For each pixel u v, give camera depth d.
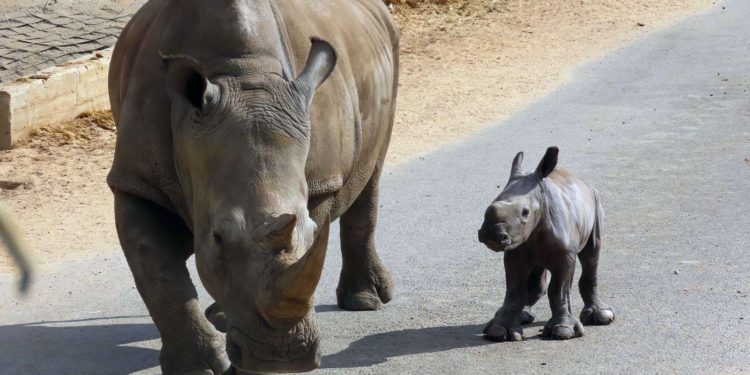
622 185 28.09
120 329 18.19
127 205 14.14
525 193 15.93
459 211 26.17
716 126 35.09
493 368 15.51
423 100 40.44
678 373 15.12
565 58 47.75
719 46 49.44
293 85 12.91
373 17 19.19
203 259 12.19
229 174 12.06
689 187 27.77
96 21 44.19
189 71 12.70
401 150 33.53
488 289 20.06
